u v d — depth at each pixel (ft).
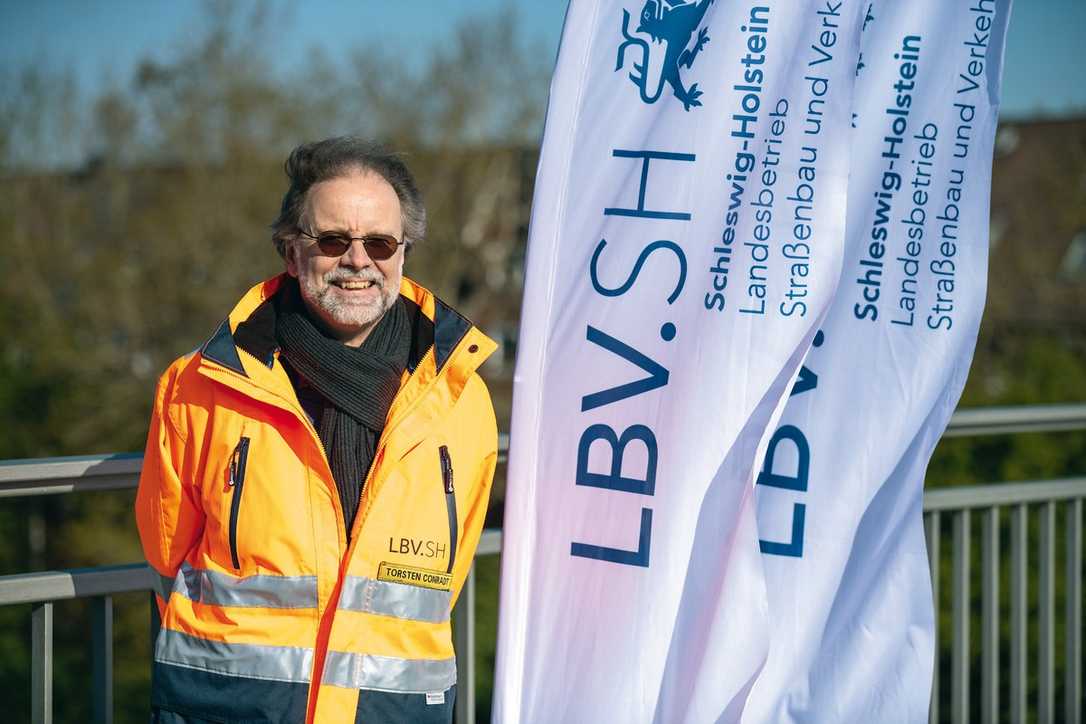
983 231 8.25
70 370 60.49
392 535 7.08
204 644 7.00
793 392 8.20
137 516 7.43
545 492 7.93
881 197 8.27
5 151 64.08
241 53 63.87
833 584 8.09
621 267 7.94
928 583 8.14
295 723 6.88
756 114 7.86
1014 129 71.56
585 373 7.93
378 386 7.25
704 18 7.96
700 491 7.80
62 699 48.26
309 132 63.87
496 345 7.53
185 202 62.59
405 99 66.54
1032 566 22.15
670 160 7.91
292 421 7.11
